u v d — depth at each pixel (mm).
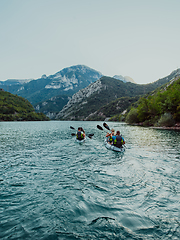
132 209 3938
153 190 4984
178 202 4266
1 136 20891
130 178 6012
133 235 3025
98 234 3070
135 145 13234
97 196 4633
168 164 7828
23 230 3227
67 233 3115
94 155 9859
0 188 5250
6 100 174625
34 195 4754
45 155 9938
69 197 4598
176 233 3068
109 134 13523
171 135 20906
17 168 7352
